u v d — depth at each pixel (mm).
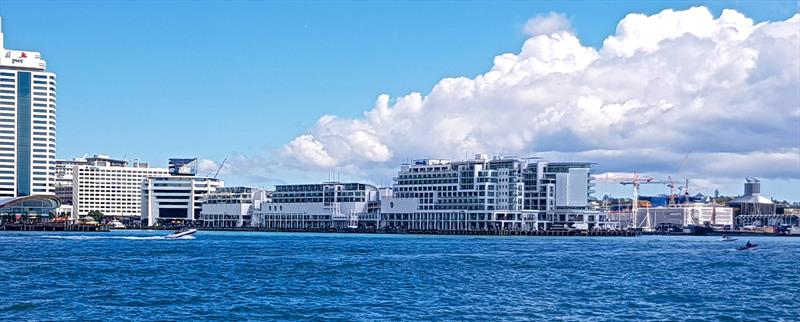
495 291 129750
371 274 155000
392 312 107625
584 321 102438
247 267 166875
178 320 100438
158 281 138875
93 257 192000
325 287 132875
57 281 137375
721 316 106938
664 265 184000
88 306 109625
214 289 129000
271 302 115062
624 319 104062
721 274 161500
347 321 101188
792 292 131500
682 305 116062
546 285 138750
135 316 102688
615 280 147875
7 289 126438
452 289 131875
